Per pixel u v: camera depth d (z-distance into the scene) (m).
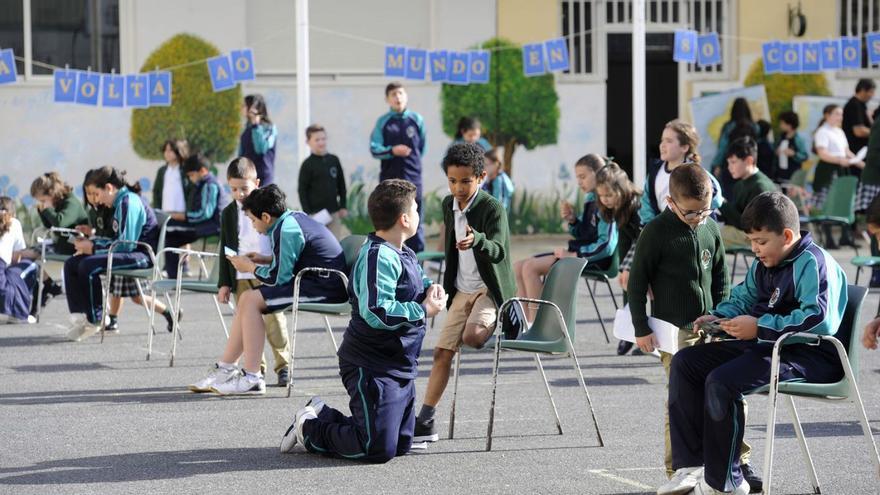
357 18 26.56
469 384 13.12
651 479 9.27
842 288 8.31
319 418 10.07
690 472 8.39
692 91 27.55
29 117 26.02
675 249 9.13
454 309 10.62
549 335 10.91
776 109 27.47
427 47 26.73
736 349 8.47
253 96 20.53
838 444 10.34
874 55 22.64
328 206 21.23
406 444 10.00
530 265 15.51
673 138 13.18
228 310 18.78
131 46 26.14
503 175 19.06
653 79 28.33
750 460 9.83
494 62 26.81
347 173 26.69
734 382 8.14
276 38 26.44
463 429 11.04
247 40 26.39
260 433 10.80
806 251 8.30
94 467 9.67
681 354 8.52
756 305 8.58
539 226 27.16
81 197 26.23
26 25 25.92
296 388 12.81
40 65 26.05
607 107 28.45
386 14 26.61
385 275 9.65
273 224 12.41
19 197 26.06
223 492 8.95
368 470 9.57
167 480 9.28
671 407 8.49
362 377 9.71
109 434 10.79
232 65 20.70
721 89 27.52
